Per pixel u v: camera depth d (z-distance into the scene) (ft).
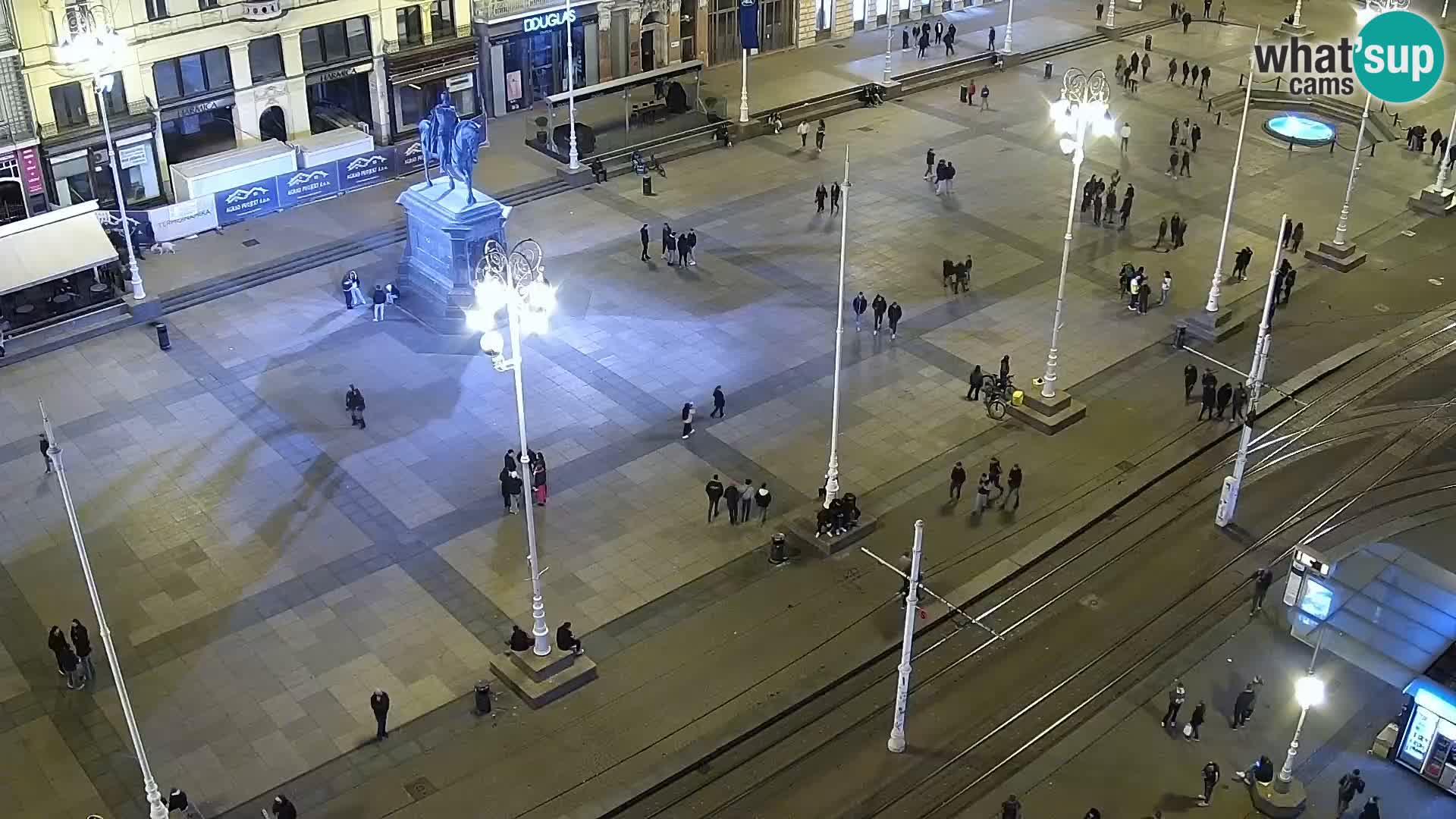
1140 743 131.23
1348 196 219.82
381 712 126.41
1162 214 237.04
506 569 150.00
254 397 178.70
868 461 169.58
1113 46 321.32
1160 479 169.07
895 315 192.95
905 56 302.04
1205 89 293.64
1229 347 197.26
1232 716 134.51
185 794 120.26
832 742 130.62
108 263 196.03
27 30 196.13
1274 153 265.54
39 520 155.22
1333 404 185.47
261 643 138.82
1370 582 145.69
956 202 237.86
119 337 191.72
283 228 221.66
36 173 204.95
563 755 127.03
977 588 148.97
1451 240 232.94
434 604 144.77
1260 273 217.15
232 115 229.45
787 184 244.22
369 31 238.48
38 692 132.77
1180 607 148.77
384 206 230.48
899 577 150.61
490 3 254.06
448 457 168.04
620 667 137.49
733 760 128.36
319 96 250.78
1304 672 140.15
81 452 166.91
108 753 126.00
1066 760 129.18
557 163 245.04
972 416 179.42
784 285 209.05
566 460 167.94
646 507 160.25
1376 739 130.72
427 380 183.42
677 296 205.36
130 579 146.92
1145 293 201.87
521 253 128.16
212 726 129.08
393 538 153.99
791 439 173.27
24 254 190.39
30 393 178.60
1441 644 139.03
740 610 145.38
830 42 310.86
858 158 255.70
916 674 138.62
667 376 185.47
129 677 134.31
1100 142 266.36
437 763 125.90
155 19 210.59
